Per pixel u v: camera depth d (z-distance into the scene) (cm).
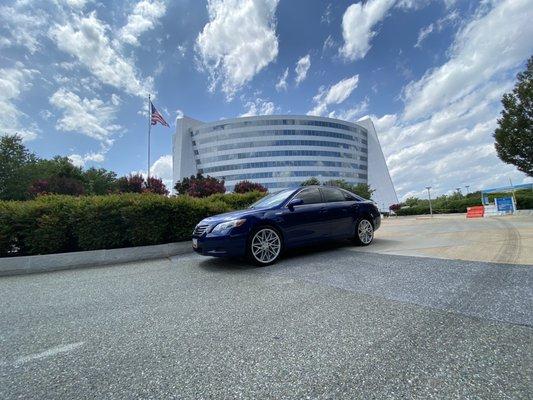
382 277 362
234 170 8450
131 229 685
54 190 2019
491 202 2805
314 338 212
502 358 172
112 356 204
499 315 230
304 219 532
